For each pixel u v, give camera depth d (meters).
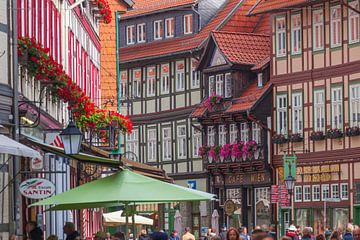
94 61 57.53
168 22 87.50
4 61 30.38
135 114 90.69
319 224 71.38
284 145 74.50
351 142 68.94
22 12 34.12
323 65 71.56
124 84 91.44
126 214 28.27
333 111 70.69
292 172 67.75
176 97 86.56
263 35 81.50
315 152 71.94
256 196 77.69
